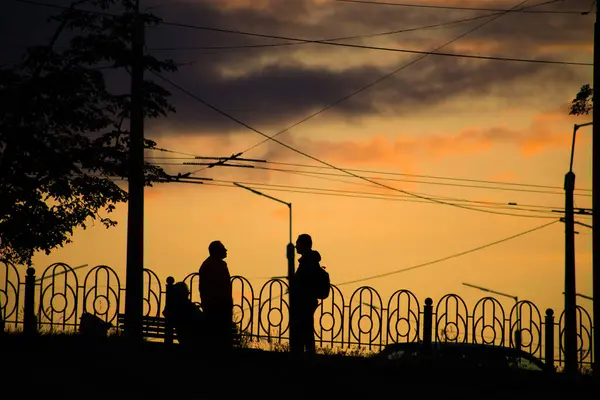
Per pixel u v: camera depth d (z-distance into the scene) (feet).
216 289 141.18
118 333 145.48
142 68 165.58
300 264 141.69
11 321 148.05
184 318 147.23
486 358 147.02
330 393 116.37
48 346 128.77
